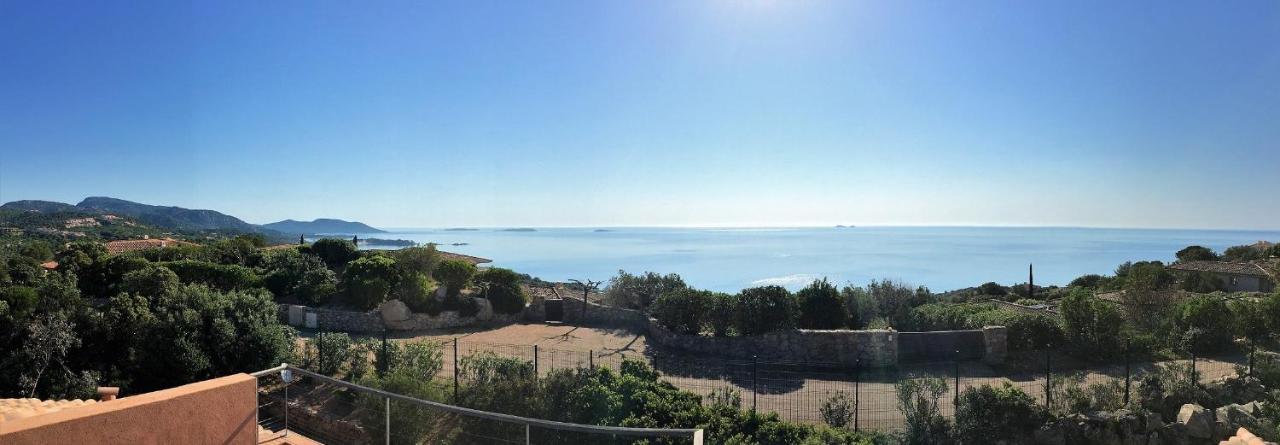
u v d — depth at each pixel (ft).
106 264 94.79
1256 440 22.09
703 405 46.09
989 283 179.11
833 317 78.95
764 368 66.64
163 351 51.31
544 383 47.70
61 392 47.52
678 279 105.29
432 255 106.42
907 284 98.12
